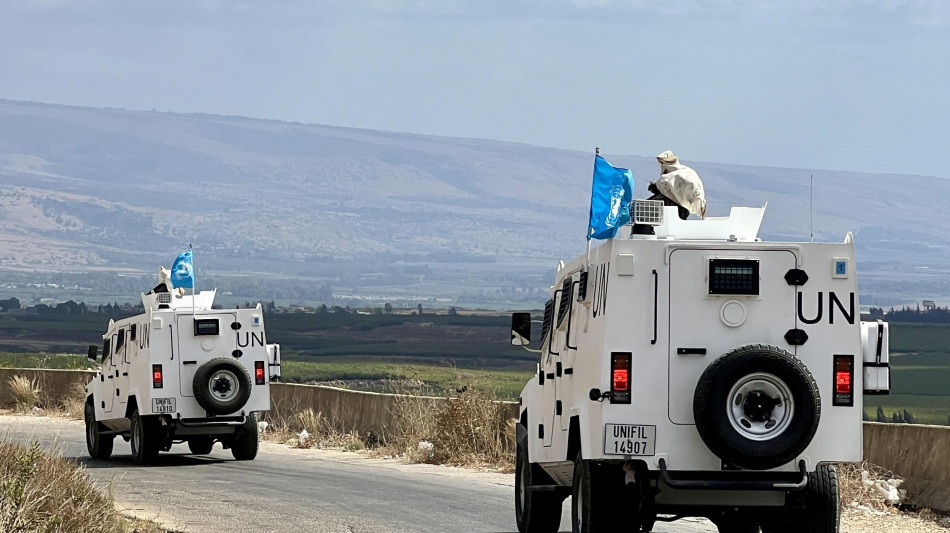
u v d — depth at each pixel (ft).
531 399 130.41
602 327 103.60
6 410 372.58
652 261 103.45
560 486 123.75
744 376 98.58
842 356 103.24
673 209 111.04
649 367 102.63
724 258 103.24
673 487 100.58
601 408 102.89
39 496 116.88
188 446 268.00
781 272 103.65
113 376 234.99
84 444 266.98
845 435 102.78
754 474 101.91
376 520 145.18
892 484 154.40
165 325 219.82
